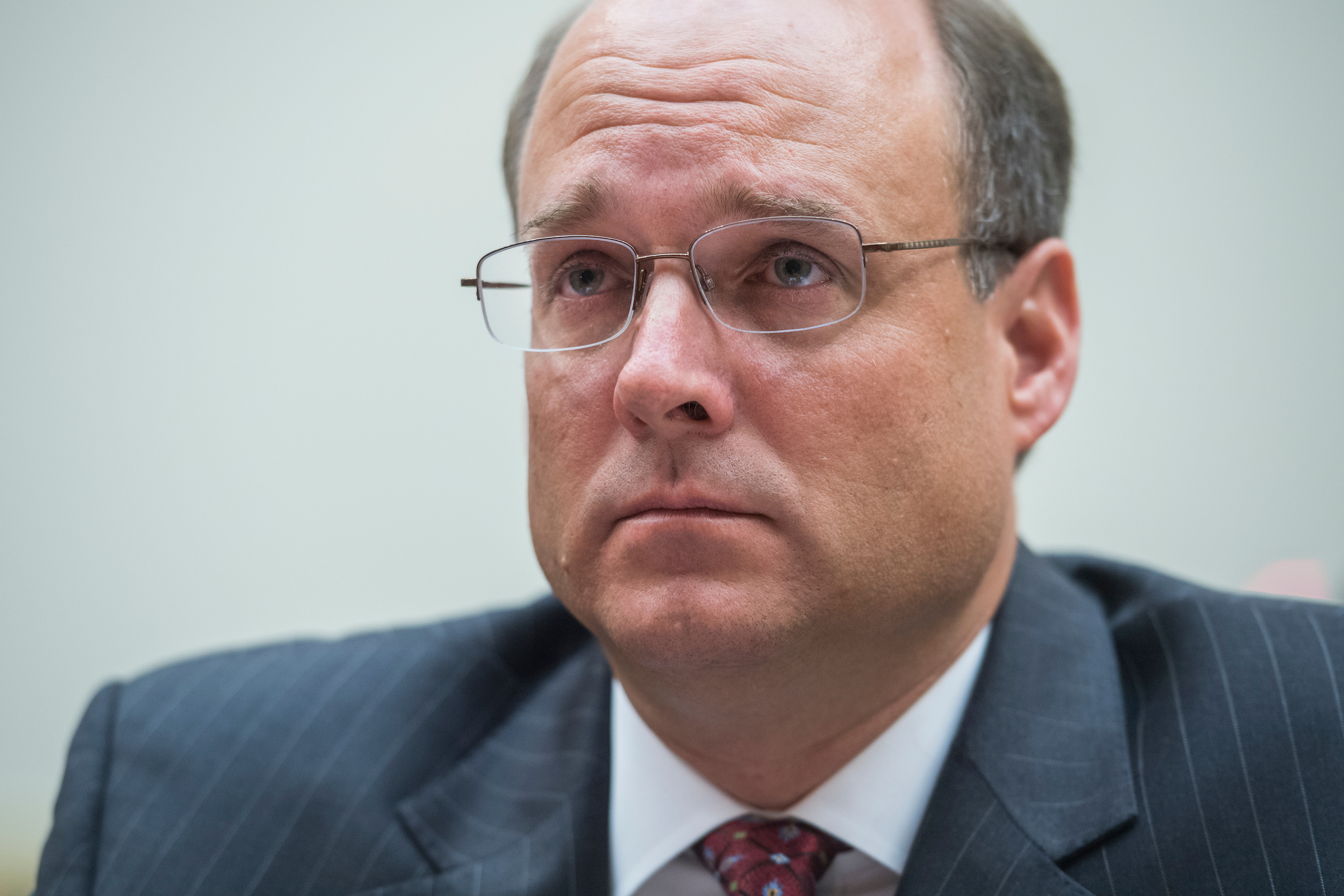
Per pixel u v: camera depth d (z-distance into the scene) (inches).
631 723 73.0
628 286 61.1
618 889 69.4
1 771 137.1
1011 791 62.9
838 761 66.8
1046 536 131.6
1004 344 69.4
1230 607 71.0
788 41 59.8
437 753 79.4
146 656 139.6
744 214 57.4
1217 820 58.9
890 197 59.9
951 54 67.1
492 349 139.9
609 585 59.4
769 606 56.4
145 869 73.2
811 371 57.1
